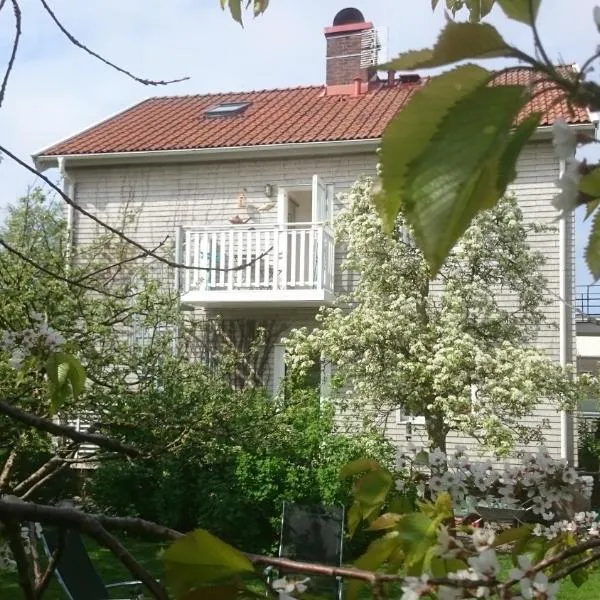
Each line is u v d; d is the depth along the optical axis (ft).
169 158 41.96
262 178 41.39
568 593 17.35
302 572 3.15
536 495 5.87
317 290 36.50
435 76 1.84
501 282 30.12
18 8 7.54
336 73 47.83
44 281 19.99
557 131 1.83
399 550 3.58
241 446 24.14
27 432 15.49
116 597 20.51
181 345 24.99
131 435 18.63
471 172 1.77
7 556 10.89
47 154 43.04
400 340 28.71
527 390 26.13
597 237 2.56
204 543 2.81
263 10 6.46
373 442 27.91
